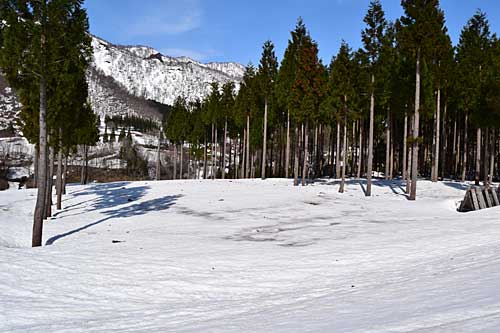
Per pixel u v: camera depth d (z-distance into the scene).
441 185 32.53
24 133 21.94
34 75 15.88
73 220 20.94
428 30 26.44
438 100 34.25
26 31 15.27
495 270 7.32
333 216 20.36
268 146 52.41
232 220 19.78
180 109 62.81
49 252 12.46
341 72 30.45
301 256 11.77
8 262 10.74
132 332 6.04
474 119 33.84
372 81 29.39
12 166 75.06
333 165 55.72
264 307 7.23
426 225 15.84
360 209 22.67
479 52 35.81
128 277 9.92
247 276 9.98
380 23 29.20
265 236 15.55
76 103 23.59
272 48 43.44
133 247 13.62
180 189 31.97
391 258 10.81
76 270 10.39
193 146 62.38
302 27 40.00
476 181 34.16
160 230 17.47
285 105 42.41
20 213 23.61
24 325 6.83
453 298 5.67
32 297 8.37
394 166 48.19
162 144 118.75
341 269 10.20
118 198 28.11
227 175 75.88
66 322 6.98
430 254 10.73
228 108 52.97
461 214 19.25
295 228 17.11
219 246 13.67
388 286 7.70
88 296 8.59
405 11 27.58
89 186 37.03
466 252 10.16
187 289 9.11
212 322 6.25
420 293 6.48
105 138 113.25
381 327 4.50
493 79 32.75
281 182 37.66
